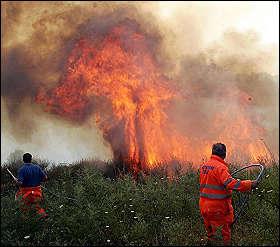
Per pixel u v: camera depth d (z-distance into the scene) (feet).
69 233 21.31
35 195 27.55
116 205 26.05
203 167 21.44
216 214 20.58
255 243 20.85
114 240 22.26
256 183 20.25
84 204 24.53
